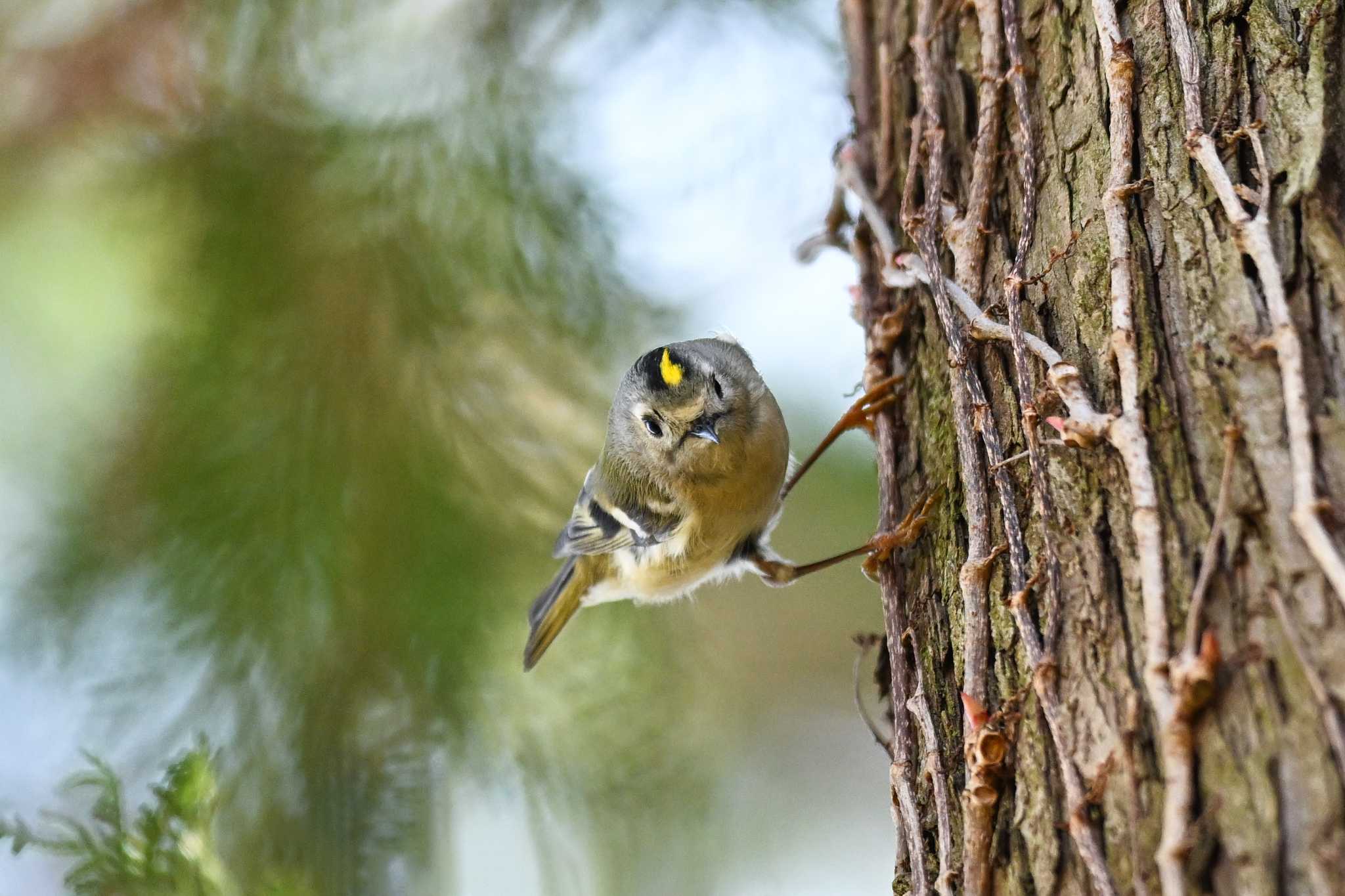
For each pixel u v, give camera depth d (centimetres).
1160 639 452
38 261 1116
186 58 1041
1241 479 454
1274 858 406
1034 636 504
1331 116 504
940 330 642
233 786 898
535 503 967
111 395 1034
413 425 944
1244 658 431
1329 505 434
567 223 952
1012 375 566
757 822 1120
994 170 621
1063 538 507
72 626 933
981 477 563
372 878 904
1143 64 557
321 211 952
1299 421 449
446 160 952
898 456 672
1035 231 577
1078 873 461
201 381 937
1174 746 434
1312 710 413
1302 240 484
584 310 958
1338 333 464
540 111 962
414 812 916
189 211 972
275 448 930
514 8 975
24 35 1111
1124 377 502
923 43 684
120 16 1078
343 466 932
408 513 933
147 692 911
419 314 943
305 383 938
